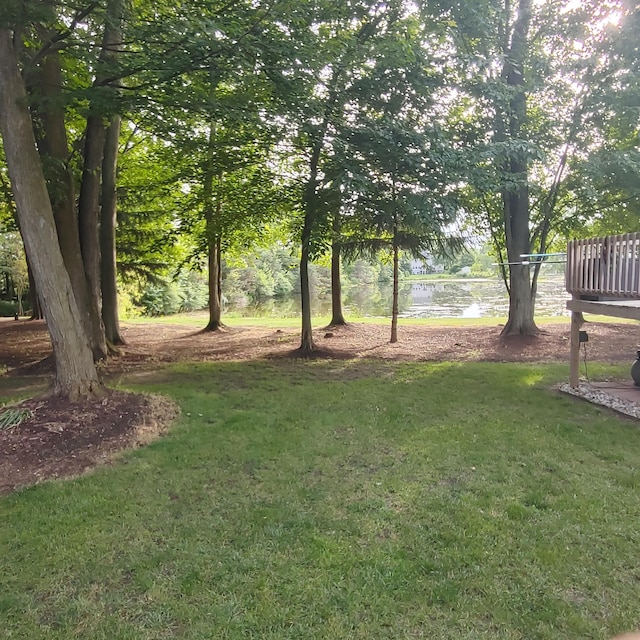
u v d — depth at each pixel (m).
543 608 2.29
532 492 3.45
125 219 13.22
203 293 30.69
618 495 3.39
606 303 5.81
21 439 4.30
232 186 9.88
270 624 2.21
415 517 3.15
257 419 5.24
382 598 2.37
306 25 6.24
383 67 7.44
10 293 24.22
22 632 2.17
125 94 6.18
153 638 2.13
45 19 4.71
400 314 20.83
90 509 3.28
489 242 12.52
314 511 3.24
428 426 4.96
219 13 5.54
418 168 7.30
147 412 5.17
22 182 4.85
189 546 2.83
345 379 7.31
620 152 8.70
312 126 7.08
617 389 6.25
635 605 2.31
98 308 9.16
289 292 37.50
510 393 6.21
